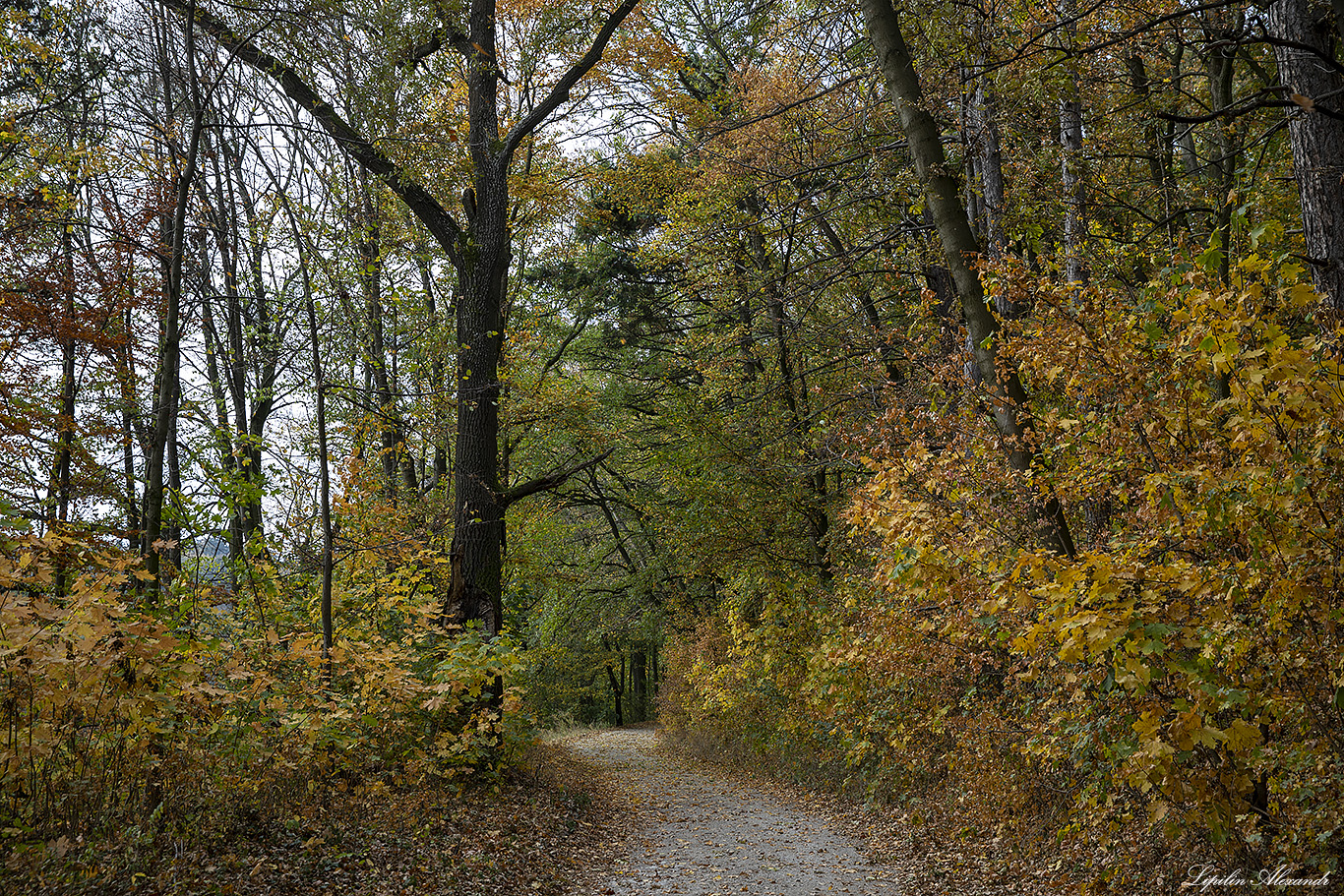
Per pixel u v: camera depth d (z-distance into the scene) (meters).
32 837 4.74
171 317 8.77
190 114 10.20
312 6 9.90
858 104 11.48
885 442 6.11
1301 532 4.05
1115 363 5.00
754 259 16.45
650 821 11.05
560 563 24.12
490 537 11.77
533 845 8.24
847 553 13.94
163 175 9.20
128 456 11.62
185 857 5.33
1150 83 8.05
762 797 13.29
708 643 18.88
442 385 14.64
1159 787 4.34
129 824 5.40
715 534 16.44
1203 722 4.02
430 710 9.36
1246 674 4.23
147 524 8.20
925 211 11.23
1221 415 4.74
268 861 5.77
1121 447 4.99
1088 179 8.79
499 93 15.16
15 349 8.66
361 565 10.59
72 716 5.31
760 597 17.11
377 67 10.56
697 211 16.02
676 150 17.14
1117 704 4.89
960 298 5.73
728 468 17.11
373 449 11.59
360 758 8.70
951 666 7.45
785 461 15.86
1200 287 4.46
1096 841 6.04
